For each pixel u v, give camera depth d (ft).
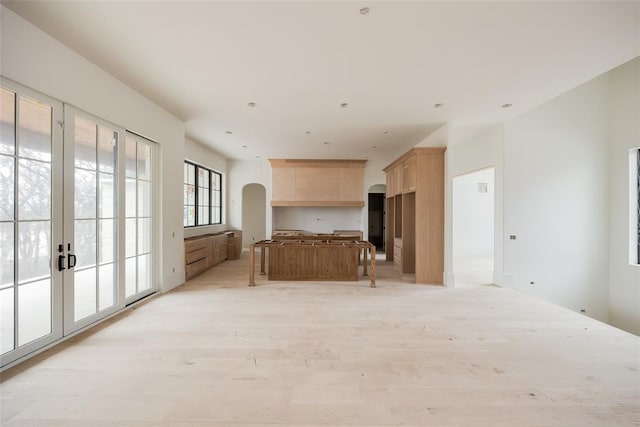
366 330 9.89
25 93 7.48
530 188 16.22
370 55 8.95
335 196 26.30
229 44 8.38
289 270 17.33
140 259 12.98
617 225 16.25
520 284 16.19
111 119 10.49
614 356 8.12
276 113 14.37
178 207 15.58
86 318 9.68
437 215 16.48
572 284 16.48
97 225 10.15
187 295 13.99
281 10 6.85
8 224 7.21
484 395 6.36
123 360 7.72
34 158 7.80
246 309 11.98
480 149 18.34
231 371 7.25
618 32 7.70
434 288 15.60
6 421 5.44
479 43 8.26
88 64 9.39
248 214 30.81
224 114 14.61
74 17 7.20
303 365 7.58
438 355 8.15
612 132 16.48
